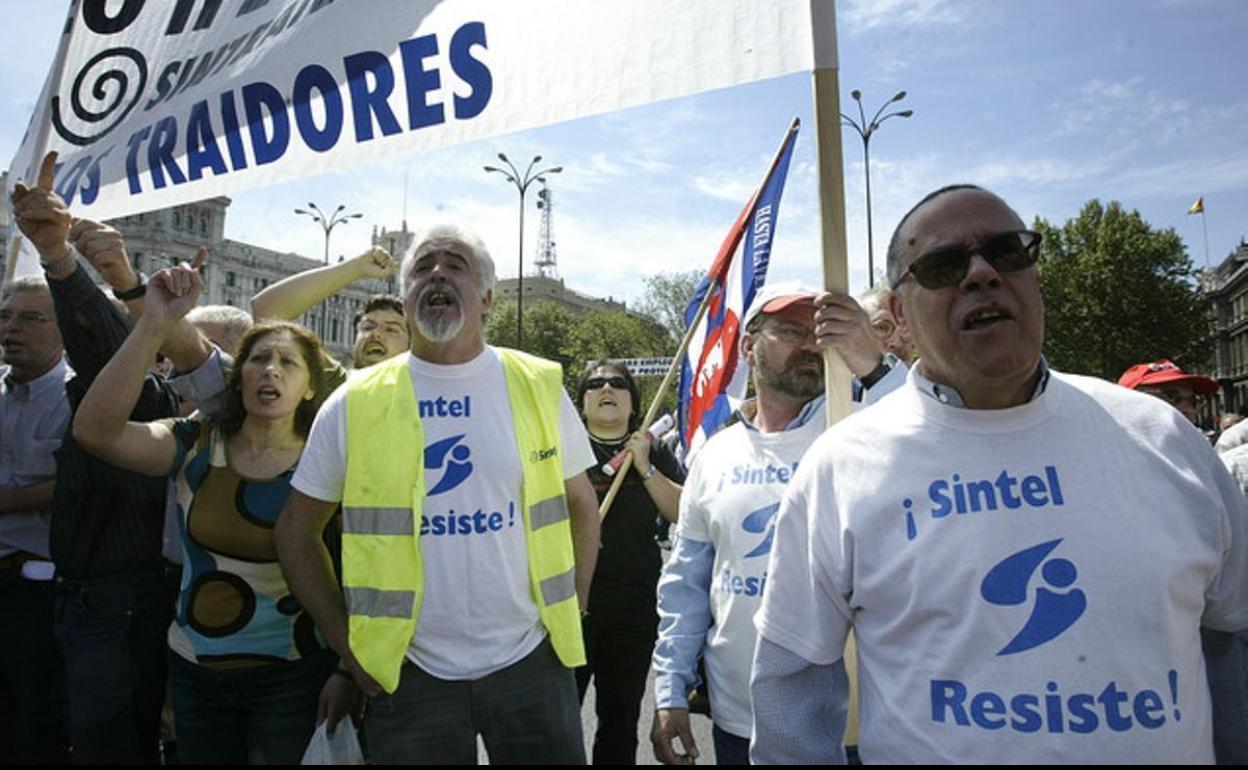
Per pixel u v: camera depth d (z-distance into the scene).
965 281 1.57
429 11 2.77
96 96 3.31
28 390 3.46
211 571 2.55
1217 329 85.06
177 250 58.81
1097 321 44.66
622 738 3.43
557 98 2.56
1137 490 1.49
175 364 2.92
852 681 1.89
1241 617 1.57
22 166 3.45
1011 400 1.62
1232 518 1.54
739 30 2.31
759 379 2.67
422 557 2.22
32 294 3.42
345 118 2.88
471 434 2.34
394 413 2.32
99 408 2.38
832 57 2.11
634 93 2.43
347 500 2.25
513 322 51.75
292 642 2.54
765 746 1.80
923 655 1.52
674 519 3.44
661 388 3.60
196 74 3.15
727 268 3.70
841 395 2.04
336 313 66.31
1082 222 47.62
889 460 1.65
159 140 3.18
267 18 3.05
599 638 3.48
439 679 2.18
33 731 3.26
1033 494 1.51
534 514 2.37
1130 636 1.40
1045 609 1.44
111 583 2.90
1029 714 1.41
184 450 2.70
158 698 2.98
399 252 32.47
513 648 2.26
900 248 1.73
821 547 1.72
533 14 2.62
